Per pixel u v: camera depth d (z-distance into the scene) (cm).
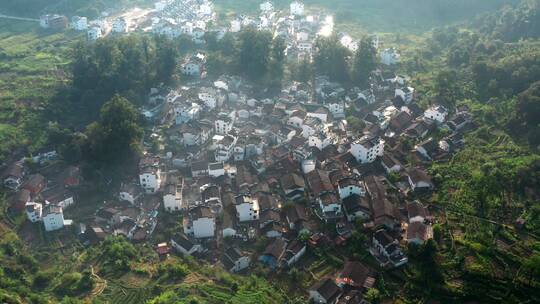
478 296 13450
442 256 14462
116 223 16962
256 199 17562
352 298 13338
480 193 15875
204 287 13912
